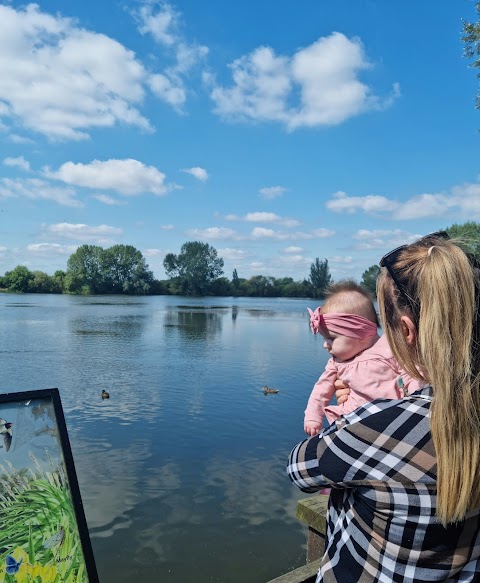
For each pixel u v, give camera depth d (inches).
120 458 415.2
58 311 2257.6
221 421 533.0
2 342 1150.3
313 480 56.2
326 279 5359.3
